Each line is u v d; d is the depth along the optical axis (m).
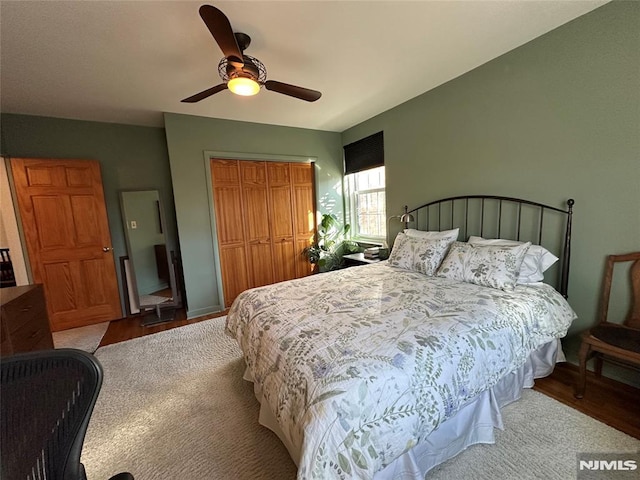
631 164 1.73
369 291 2.02
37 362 0.62
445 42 2.06
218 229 3.63
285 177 4.11
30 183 3.07
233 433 1.60
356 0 1.59
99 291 3.45
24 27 1.66
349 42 2.01
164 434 1.61
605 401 1.67
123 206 3.57
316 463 0.91
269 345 1.45
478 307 1.61
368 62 2.30
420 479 1.13
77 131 3.35
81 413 0.64
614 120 1.77
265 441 1.54
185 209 3.37
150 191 3.69
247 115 3.44
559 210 2.06
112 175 3.56
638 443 1.37
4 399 0.59
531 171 2.20
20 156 3.07
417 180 3.19
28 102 2.73
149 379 2.17
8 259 3.54
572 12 1.80
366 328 1.41
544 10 1.77
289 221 4.18
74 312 3.33
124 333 3.12
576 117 1.93
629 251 1.78
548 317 1.74
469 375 1.26
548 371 1.90
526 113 2.19
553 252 2.13
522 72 2.17
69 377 0.64
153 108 3.08
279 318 1.63
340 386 1.03
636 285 1.74
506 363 1.43
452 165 2.79
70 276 3.29
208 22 1.36
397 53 2.19
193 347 2.69
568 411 1.60
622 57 1.70
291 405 1.12
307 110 3.36
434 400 1.12
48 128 3.20
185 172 3.34
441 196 2.94
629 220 1.76
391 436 1.01
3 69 2.09
